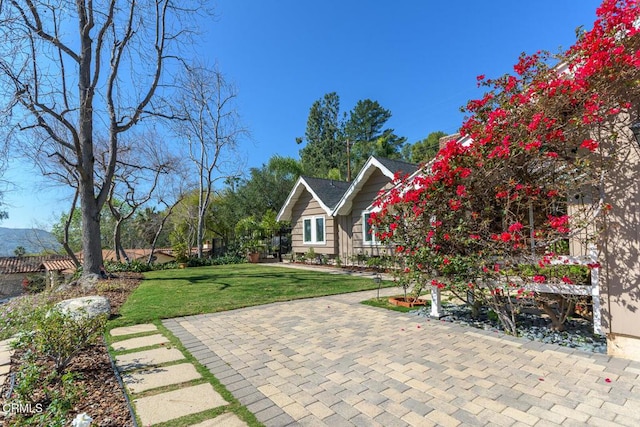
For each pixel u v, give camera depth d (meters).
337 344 4.48
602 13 3.86
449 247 5.19
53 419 2.42
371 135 43.62
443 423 2.56
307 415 2.72
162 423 2.62
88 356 4.20
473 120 5.14
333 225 14.46
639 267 3.68
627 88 3.68
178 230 26.16
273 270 13.71
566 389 3.08
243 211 25.89
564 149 4.27
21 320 5.36
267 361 3.93
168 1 11.78
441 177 5.01
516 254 4.55
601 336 4.44
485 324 5.20
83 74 10.78
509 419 2.60
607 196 3.91
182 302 7.33
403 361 3.84
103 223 29.28
